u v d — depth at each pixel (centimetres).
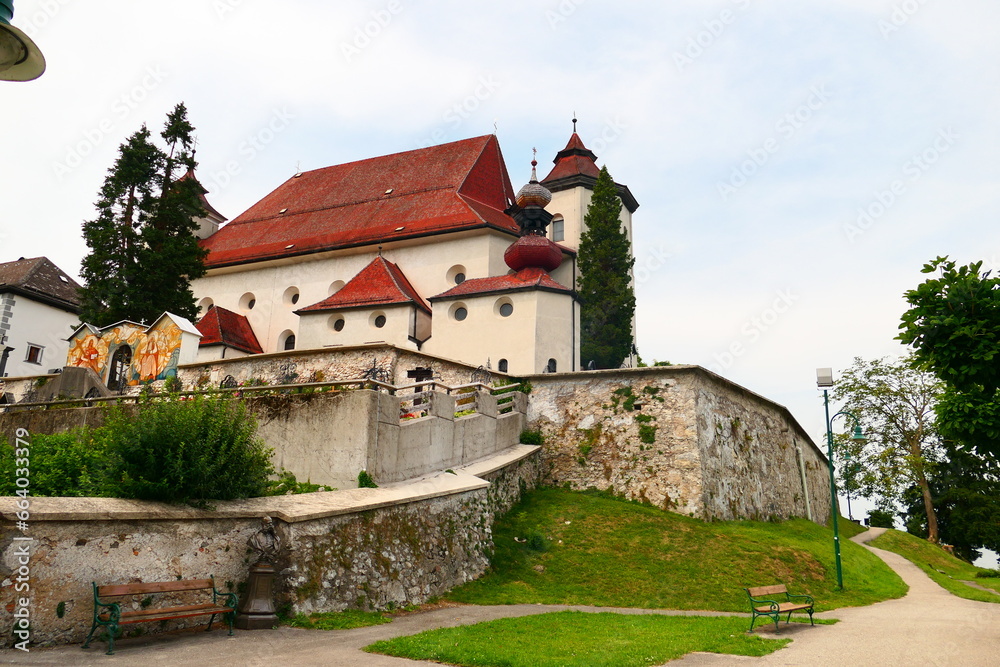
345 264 4144
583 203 4447
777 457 2905
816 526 2895
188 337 2858
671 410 2302
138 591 1009
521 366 3269
